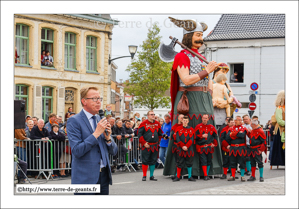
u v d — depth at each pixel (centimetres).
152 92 2605
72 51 2464
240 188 1057
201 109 1308
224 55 3158
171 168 1316
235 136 1230
